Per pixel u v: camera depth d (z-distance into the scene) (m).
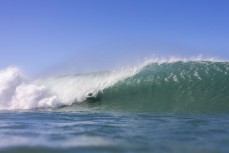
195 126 12.27
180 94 21.62
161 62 24.95
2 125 13.20
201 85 22.05
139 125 12.77
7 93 23.52
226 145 8.82
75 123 13.70
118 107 20.86
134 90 22.86
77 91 23.80
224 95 20.81
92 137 10.16
